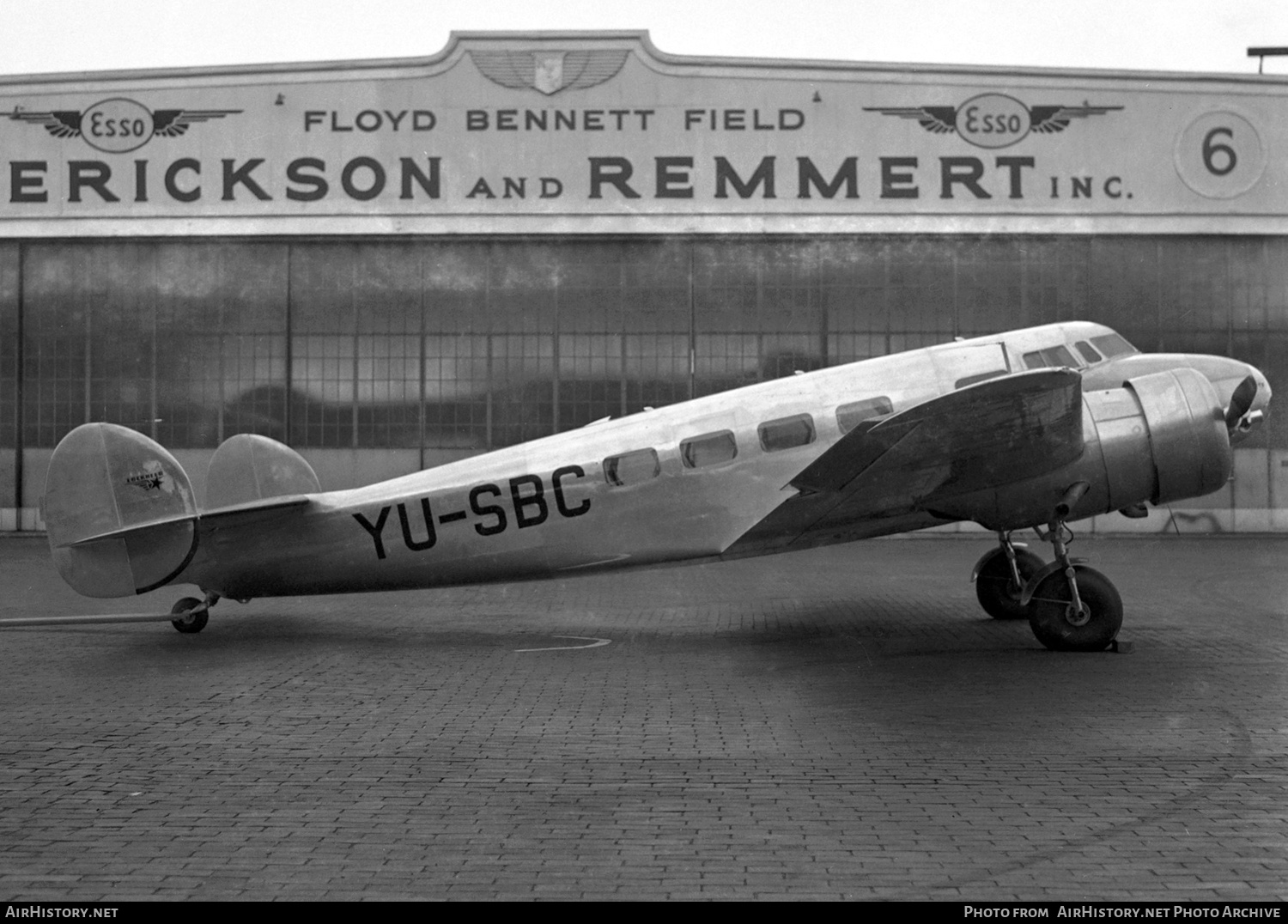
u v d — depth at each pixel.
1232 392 12.34
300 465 13.48
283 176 26.22
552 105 26.31
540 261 26.84
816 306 26.78
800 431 11.78
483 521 11.88
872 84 26.33
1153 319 26.73
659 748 7.38
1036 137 26.45
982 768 6.85
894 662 10.54
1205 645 11.38
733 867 5.23
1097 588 10.92
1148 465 11.27
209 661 10.82
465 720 8.23
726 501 11.77
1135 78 26.39
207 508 13.02
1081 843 5.50
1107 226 26.47
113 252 26.77
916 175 26.41
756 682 9.64
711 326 26.81
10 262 26.81
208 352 26.77
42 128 26.27
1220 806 6.05
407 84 26.22
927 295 26.78
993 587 13.23
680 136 26.38
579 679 9.82
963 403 9.62
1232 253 26.80
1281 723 7.95
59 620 12.67
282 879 5.14
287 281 26.75
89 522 11.84
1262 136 26.50
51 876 5.20
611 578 18.56
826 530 11.88
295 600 15.73
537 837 5.66
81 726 8.12
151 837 5.70
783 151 26.41
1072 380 9.53
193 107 26.20
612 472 11.80
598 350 26.83
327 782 6.66
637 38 26.23
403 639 12.24
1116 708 8.45
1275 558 21.31
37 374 26.86
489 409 26.80
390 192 26.31
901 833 5.67
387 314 26.77
